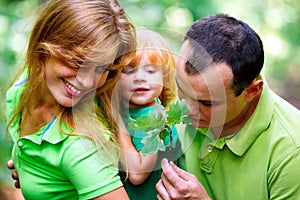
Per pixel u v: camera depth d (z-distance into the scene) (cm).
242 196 214
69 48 179
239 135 209
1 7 398
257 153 209
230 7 504
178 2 423
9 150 357
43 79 189
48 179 195
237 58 194
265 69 573
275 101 218
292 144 203
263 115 208
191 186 194
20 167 201
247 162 211
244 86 198
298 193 204
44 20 184
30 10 397
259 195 212
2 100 333
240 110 204
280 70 575
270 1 538
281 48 546
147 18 401
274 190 208
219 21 202
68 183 194
